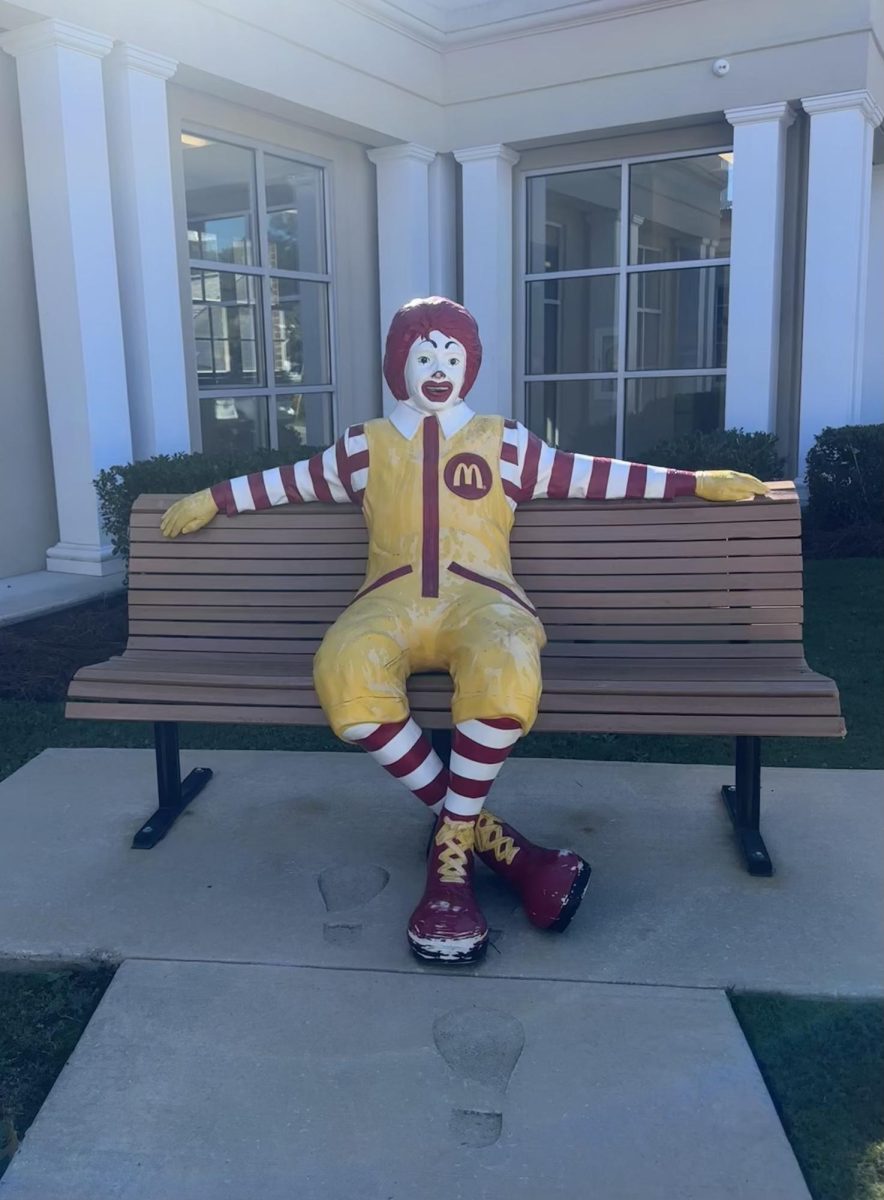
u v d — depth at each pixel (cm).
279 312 927
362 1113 221
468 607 294
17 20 627
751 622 336
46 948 283
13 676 521
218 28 748
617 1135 213
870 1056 238
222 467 649
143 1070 235
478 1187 201
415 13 923
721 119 892
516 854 294
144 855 337
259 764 412
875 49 830
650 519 342
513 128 958
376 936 287
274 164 902
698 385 976
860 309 870
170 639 367
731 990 260
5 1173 208
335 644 279
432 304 319
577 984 263
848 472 806
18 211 686
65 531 714
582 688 293
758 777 331
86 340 671
